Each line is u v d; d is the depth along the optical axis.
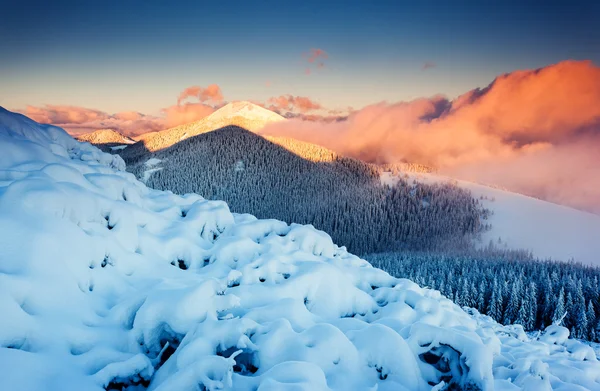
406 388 7.30
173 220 13.84
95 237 9.57
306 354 7.33
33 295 7.05
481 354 7.42
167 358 7.96
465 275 86.25
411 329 8.44
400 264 103.62
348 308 11.26
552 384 8.75
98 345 7.22
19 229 7.79
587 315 59.19
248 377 6.59
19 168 10.35
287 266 11.69
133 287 9.70
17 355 5.66
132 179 15.58
